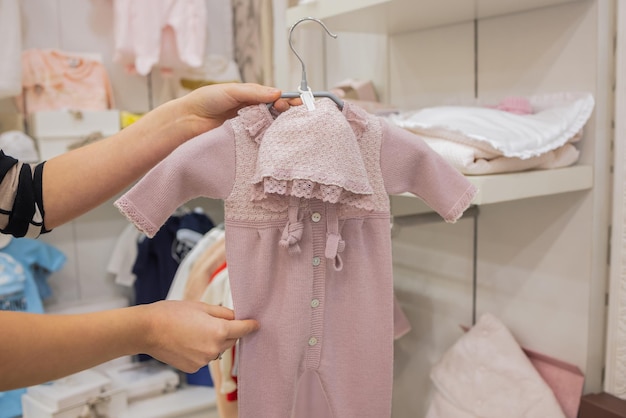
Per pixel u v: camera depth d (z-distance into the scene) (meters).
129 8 1.91
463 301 1.35
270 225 0.74
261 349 0.76
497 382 1.14
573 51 1.08
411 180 0.80
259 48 2.08
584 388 1.11
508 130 0.98
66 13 2.02
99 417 1.64
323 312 0.77
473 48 1.27
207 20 2.27
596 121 1.06
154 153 0.79
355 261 0.78
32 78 1.87
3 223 0.73
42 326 0.60
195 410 1.77
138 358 2.02
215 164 0.72
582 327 1.11
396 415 1.57
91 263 2.11
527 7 1.13
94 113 1.85
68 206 0.75
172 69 2.11
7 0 1.69
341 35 1.65
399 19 1.26
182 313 0.70
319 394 0.93
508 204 1.22
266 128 0.73
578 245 1.10
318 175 0.66
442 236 1.38
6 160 0.73
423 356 1.47
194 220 2.04
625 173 1.05
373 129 0.76
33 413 1.59
